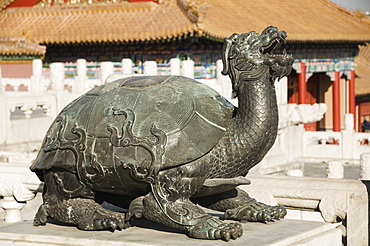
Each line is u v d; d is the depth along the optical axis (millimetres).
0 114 14945
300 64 35500
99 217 5688
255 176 7555
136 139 5383
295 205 7293
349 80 39250
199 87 5898
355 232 7039
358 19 38125
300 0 38375
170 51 29406
